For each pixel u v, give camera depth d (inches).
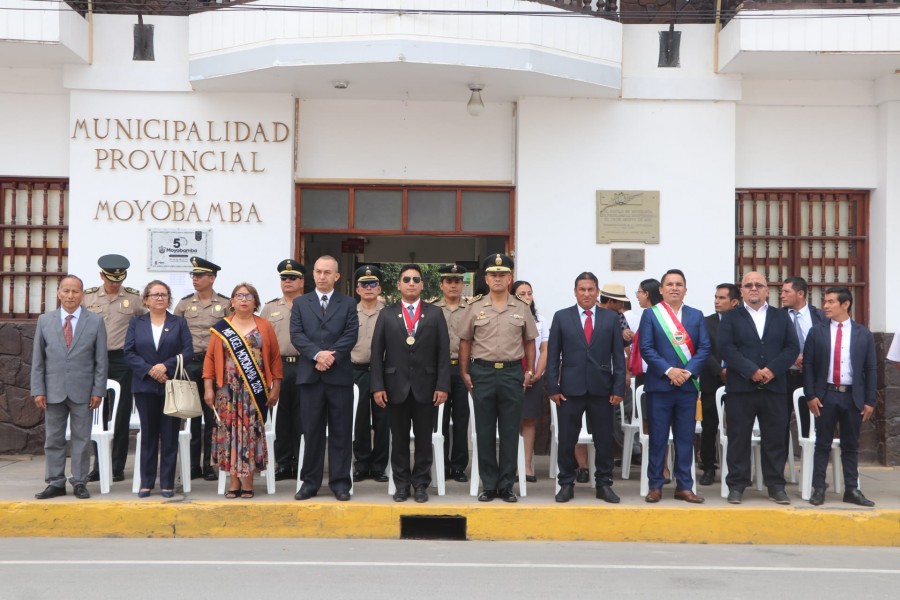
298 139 460.1
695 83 454.6
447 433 391.2
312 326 343.3
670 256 456.1
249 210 449.4
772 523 332.8
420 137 463.2
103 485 351.3
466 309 352.5
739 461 350.0
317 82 434.6
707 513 332.5
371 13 405.7
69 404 343.9
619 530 331.6
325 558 291.4
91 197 445.1
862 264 470.9
